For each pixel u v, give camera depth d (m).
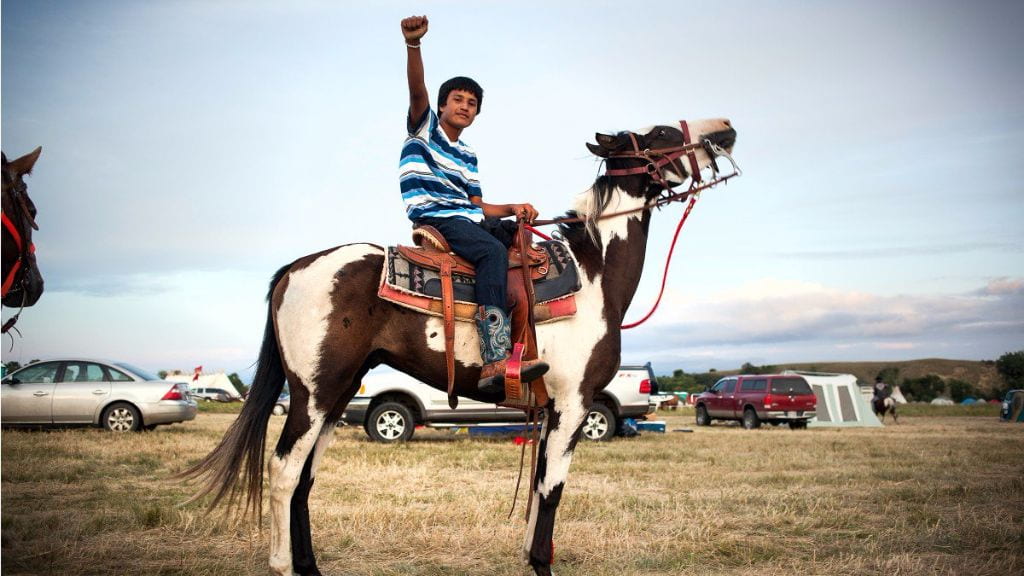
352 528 5.25
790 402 19.86
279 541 3.76
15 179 4.41
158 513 5.40
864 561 4.55
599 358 4.14
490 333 3.91
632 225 4.48
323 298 3.88
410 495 6.72
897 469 8.96
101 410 13.59
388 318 3.98
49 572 4.12
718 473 8.63
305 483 4.13
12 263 4.40
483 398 4.22
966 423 23.77
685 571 4.34
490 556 4.64
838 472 8.70
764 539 5.11
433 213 4.18
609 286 4.29
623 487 7.54
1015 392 24.94
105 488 6.99
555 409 4.10
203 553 4.60
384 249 4.15
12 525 5.12
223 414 25.05
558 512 5.90
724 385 22.05
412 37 3.99
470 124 4.43
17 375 13.60
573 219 4.45
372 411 12.97
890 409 24.45
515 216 4.25
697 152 4.65
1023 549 4.86
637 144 4.54
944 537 5.20
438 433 15.55
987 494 7.03
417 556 4.61
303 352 3.85
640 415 13.73
